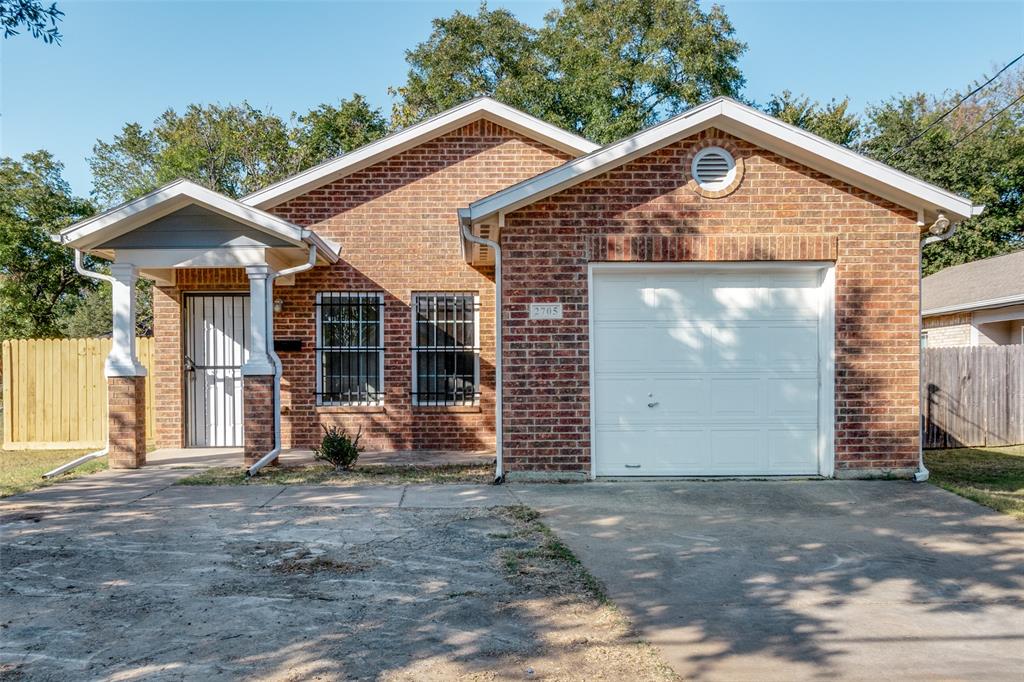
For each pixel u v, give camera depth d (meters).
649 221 8.90
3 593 5.09
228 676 3.86
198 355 12.20
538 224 8.87
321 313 12.02
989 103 35.53
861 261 8.96
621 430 9.11
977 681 3.92
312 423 11.86
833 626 4.62
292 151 33.25
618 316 9.12
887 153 32.59
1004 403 13.92
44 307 28.97
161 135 36.44
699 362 9.16
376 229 12.00
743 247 8.90
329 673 3.89
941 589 5.30
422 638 4.34
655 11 27.52
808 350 9.20
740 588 5.28
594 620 4.66
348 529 6.72
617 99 27.69
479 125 12.19
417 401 11.98
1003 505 7.62
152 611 4.76
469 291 12.06
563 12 30.22
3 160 28.33
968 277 20.19
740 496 8.11
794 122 32.44
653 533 6.65
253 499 8.01
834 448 8.95
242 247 9.67
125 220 9.51
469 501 7.89
